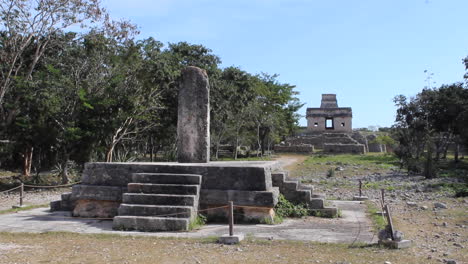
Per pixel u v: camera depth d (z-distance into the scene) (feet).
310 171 101.40
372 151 198.29
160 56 90.07
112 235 29.48
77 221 35.37
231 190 34.47
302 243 27.14
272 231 31.14
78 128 71.82
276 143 200.34
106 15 80.38
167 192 34.09
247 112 138.92
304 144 187.11
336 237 29.14
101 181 37.68
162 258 23.54
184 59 104.12
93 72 80.84
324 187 70.38
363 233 30.58
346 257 23.62
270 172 37.01
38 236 29.40
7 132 75.72
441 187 65.62
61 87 74.69
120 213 32.68
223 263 22.49
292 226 33.27
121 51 82.33
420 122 128.06
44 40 83.20
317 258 23.44
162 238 28.58
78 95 73.26
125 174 37.24
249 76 120.88
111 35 81.05
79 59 81.97
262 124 158.61
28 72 78.89
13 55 76.23
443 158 142.20
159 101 91.45
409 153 113.60
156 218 31.35
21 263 22.72
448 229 33.78
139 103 83.82
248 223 34.32
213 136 127.44
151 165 36.78
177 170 36.11
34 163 98.02
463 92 123.65
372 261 22.75
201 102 41.42
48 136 73.46
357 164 116.57
